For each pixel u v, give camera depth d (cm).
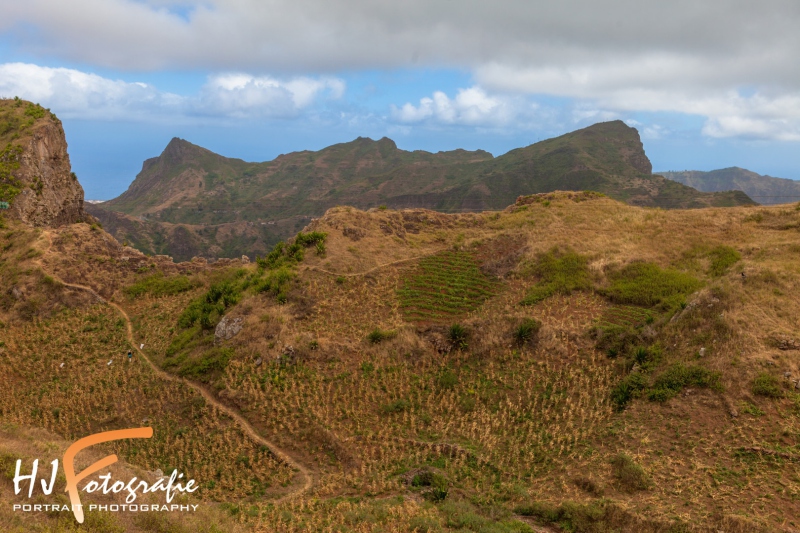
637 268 4175
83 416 3625
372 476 2752
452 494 2562
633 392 2952
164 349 4288
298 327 3888
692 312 3200
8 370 4219
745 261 3859
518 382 3281
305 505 2538
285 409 3272
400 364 3562
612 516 2180
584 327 3547
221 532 1898
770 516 2031
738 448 2408
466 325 3697
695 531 2019
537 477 2628
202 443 3169
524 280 4381
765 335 2881
